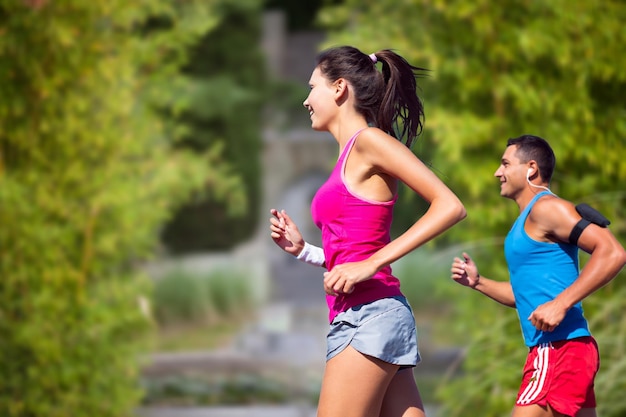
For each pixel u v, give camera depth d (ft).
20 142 53.72
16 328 51.85
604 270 25.09
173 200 63.36
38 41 53.72
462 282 28.60
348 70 25.09
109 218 56.08
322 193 24.45
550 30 47.42
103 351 54.80
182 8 64.28
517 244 27.07
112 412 55.21
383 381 23.89
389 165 23.44
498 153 49.75
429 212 22.70
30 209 52.54
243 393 90.38
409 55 50.98
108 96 56.90
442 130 48.78
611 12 48.39
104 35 57.67
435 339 113.80
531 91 47.50
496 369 44.09
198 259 177.78
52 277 52.90
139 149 57.57
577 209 26.11
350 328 23.85
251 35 189.78
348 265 22.97
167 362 115.03
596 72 47.70
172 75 61.93
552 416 26.40
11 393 52.54
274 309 154.61
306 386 95.76
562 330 26.40
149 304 56.08
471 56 50.24
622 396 39.24
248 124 185.68
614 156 48.65
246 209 185.78
